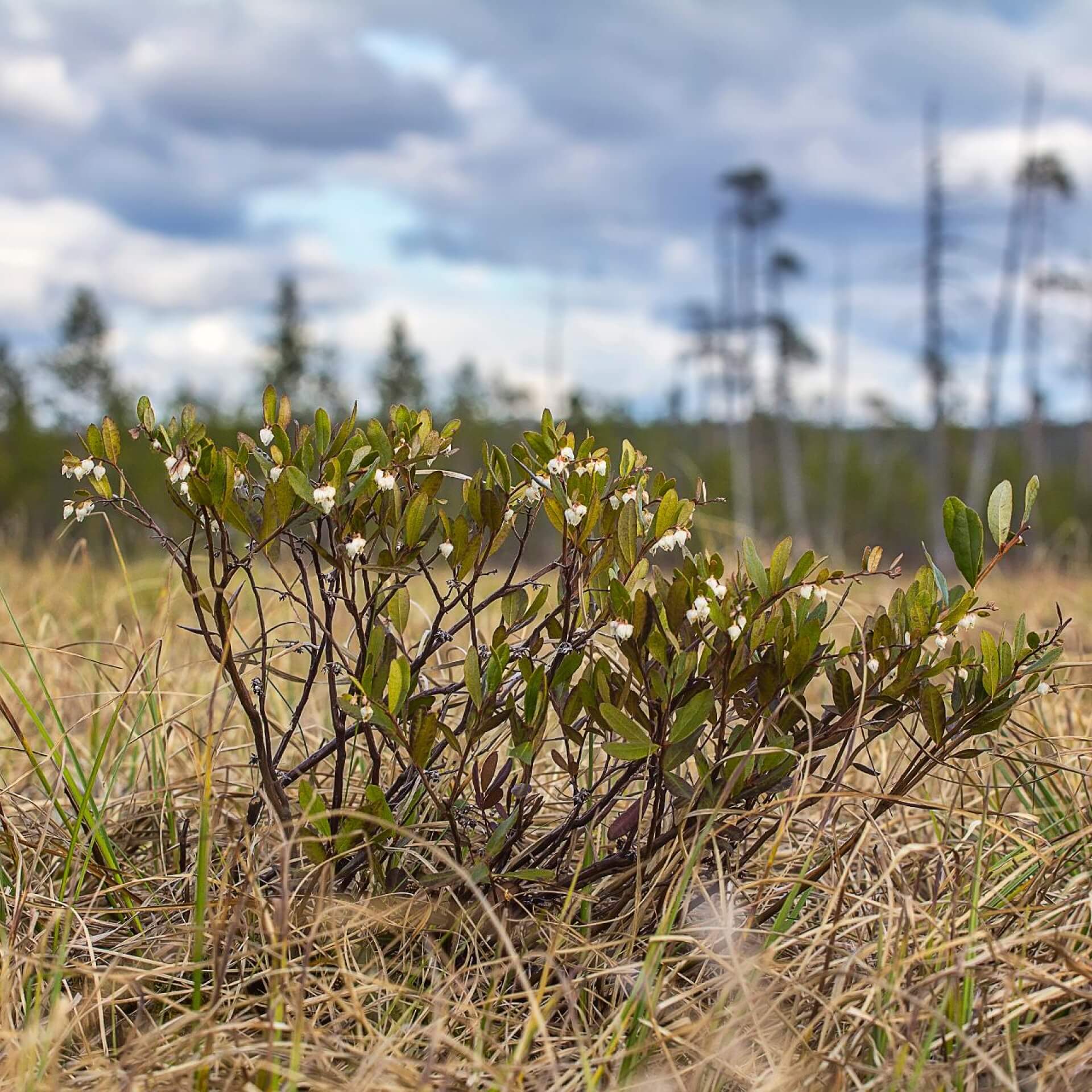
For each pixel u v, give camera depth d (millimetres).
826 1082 505
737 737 572
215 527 968
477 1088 509
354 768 645
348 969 545
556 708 566
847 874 564
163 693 710
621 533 557
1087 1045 503
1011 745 670
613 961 562
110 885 610
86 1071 519
